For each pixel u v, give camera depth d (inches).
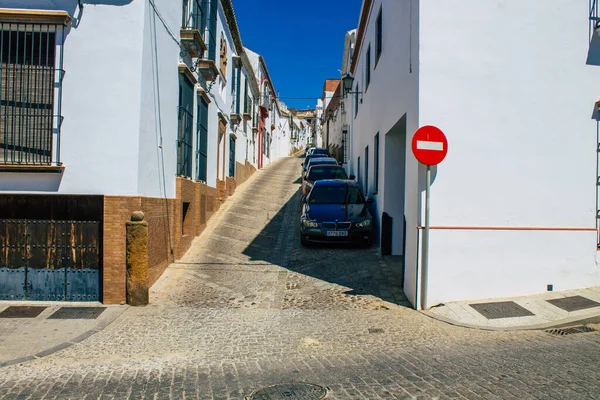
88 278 305.1
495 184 296.4
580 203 303.4
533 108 299.9
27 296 304.2
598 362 190.5
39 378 190.5
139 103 303.9
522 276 297.3
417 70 295.3
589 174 304.2
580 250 303.3
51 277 304.5
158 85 343.3
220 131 632.4
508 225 297.0
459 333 243.8
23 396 172.2
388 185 430.0
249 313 284.8
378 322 265.6
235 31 702.5
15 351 221.6
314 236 451.2
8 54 298.8
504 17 298.4
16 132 301.9
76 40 303.6
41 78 301.7
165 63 359.9
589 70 304.8
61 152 302.4
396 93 367.9
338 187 520.4
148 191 327.3
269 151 1434.5
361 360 206.1
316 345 230.4
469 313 272.1
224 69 636.7
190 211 455.2
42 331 249.8
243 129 875.4
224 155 667.4
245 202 687.1
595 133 305.1
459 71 294.4
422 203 289.7
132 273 297.7
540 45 300.8
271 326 261.1
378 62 476.4
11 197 302.2
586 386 164.9
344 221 449.7
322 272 377.1
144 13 307.3
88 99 302.8
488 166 295.9
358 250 449.7
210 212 565.0
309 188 617.0
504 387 166.9
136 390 177.0
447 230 291.1
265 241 483.2
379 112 468.4
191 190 453.1
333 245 471.5
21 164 294.4
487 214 295.4
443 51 293.7
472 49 295.7
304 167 871.7
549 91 301.1
